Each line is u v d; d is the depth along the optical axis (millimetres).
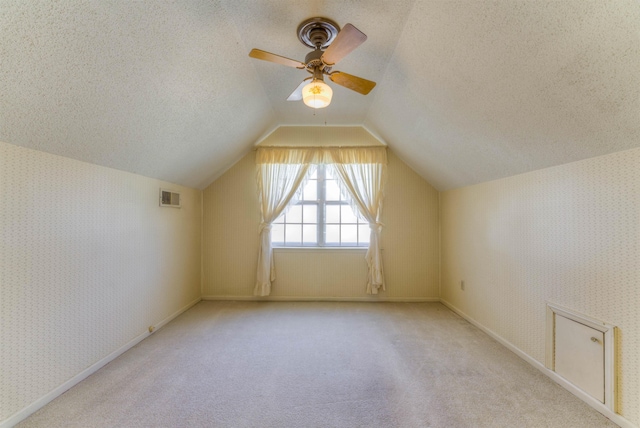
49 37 1200
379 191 3824
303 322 3104
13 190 1521
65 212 1833
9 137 1466
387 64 2174
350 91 2717
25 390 1591
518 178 2369
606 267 1631
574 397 1804
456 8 1421
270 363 2227
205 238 3932
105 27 1310
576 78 1325
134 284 2525
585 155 1725
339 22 1745
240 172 3922
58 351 1789
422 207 3908
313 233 4035
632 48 1086
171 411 1664
